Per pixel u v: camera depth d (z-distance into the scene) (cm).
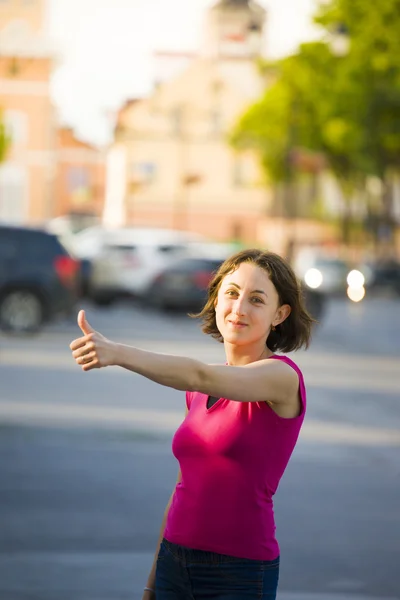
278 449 536
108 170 14400
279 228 13125
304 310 564
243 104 13400
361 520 1234
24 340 3366
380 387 2444
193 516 538
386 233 9075
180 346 3338
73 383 2380
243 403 534
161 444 1659
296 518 1235
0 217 12462
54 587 970
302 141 8819
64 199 14538
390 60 7850
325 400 2200
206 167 13475
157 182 13488
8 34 12475
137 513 1235
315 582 1003
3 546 1095
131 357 494
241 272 551
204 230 13475
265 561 537
